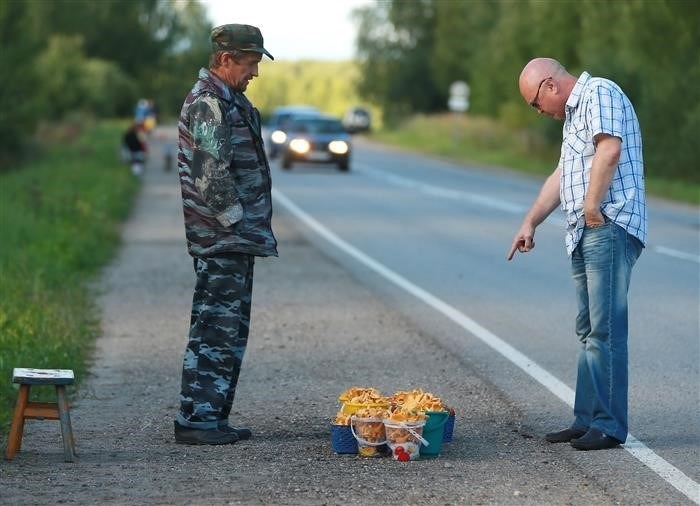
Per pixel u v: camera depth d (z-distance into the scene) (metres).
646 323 31.38
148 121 174.00
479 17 184.75
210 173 18.17
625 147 18.28
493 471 17.11
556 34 113.25
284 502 15.42
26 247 44.62
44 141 122.12
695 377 24.53
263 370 25.38
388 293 37.00
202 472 16.98
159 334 30.23
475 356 26.66
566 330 30.16
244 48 18.28
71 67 189.62
